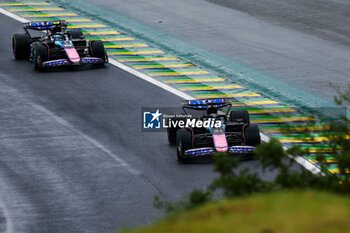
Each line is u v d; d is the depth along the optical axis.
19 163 59.00
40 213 49.31
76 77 84.75
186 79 85.88
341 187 36.66
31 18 113.81
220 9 123.00
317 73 89.00
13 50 92.31
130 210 49.53
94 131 66.75
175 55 96.62
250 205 30.53
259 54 97.56
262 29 110.62
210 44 102.38
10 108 73.69
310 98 79.12
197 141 60.16
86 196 52.16
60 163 58.84
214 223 28.75
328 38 105.69
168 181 54.62
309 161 56.66
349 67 91.62
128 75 86.38
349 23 113.94
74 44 89.94
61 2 125.31
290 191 33.50
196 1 128.62
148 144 63.16
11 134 66.06
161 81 84.50
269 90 82.06
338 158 37.38
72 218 48.44
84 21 113.19
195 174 55.75
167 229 29.66
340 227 26.78
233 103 76.94
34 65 88.19
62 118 70.50
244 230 27.22
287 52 98.62
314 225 27.08
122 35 106.06
